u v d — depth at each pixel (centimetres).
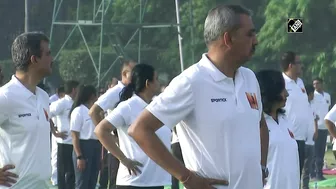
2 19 9500
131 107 2145
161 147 1296
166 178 2181
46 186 1716
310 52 7650
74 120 3391
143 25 7425
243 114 1316
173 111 1295
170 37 8631
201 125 1302
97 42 8569
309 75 7612
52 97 4625
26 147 1666
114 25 7238
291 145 1888
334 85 7562
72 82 3744
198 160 1312
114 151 2142
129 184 2144
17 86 1673
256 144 1334
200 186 1291
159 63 8600
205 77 1309
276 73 1894
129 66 2780
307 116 3003
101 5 7288
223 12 1317
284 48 7656
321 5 7612
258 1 8381
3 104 1645
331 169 5125
